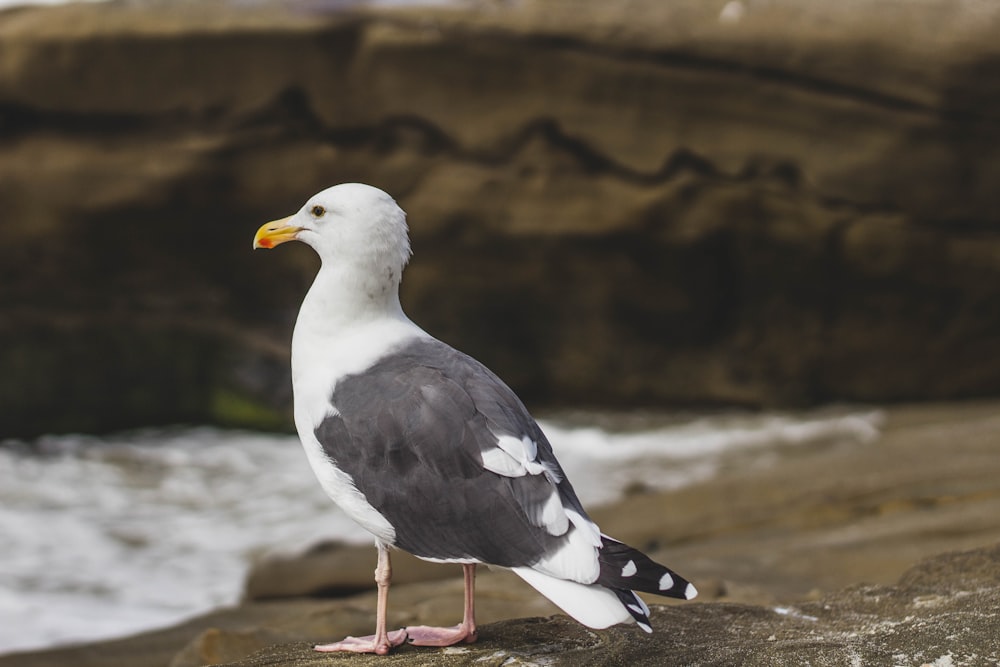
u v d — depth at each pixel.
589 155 14.29
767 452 13.16
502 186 14.41
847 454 9.68
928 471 8.96
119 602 9.36
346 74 14.27
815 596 6.21
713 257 14.57
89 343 15.26
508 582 7.28
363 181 14.62
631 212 14.29
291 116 14.49
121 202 14.70
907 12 13.75
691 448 13.50
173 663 6.16
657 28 13.77
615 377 15.26
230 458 14.05
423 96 14.23
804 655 4.44
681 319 14.93
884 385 14.95
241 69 14.32
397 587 8.22
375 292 4.77
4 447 14.70
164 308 15.33
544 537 4.11
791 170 14.13
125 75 14.42
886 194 14.09
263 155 14.59
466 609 4.79
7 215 14.81
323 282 4.78
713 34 13.77
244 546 10.84
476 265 14.84
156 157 14.61
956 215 14.11
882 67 13.67
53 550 10.67
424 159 14.51
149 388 15.34
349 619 6.59
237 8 14.34
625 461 13.11
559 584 4.04
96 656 7.32
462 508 4.25
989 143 13.87
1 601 9.31
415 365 4.59
